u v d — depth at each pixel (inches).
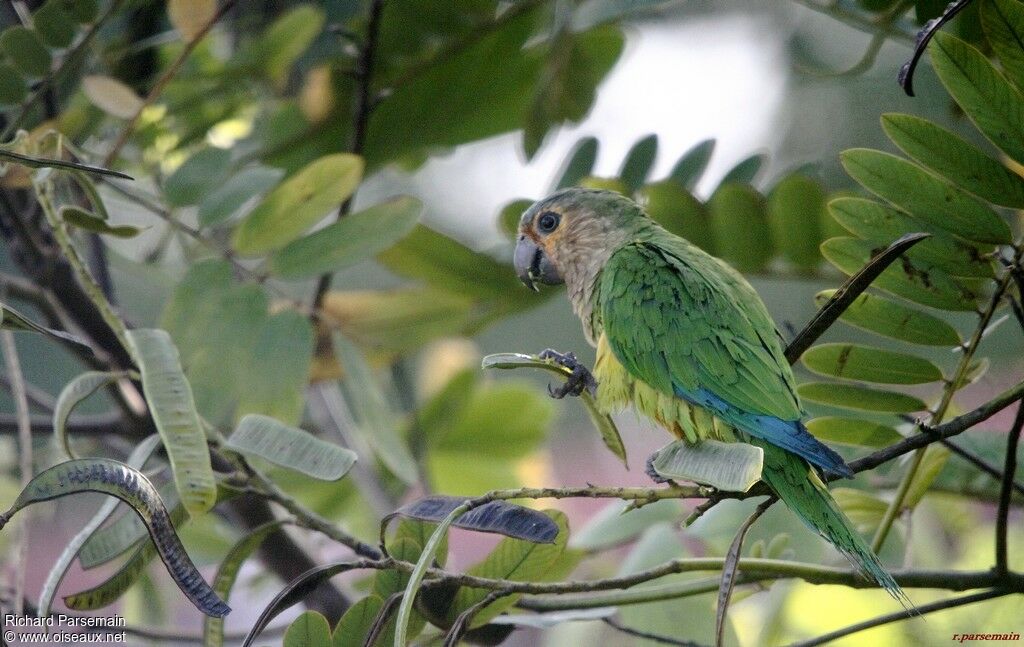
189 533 321.4
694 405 235.1
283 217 257.8
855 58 386.3
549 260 296.5
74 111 299.1
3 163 205.5
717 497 191.5
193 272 261.3
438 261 338.6
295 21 325.4
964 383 206.1
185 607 450.6
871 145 416.2
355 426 364.2
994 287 220.7
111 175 174.6
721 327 234.8
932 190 192.4
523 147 357.7
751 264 292.8
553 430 448.8
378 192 500.7
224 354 258.5
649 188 290.8
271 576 329.7
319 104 338.0
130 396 309.9
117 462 174.4
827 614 311.4
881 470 261.0
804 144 428.1
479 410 377.1
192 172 270.4
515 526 180.7
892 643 302.2
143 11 324.5
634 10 313.7
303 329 262.1
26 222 283.4
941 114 307.0
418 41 332.8
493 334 581.6
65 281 286.0
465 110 350.0
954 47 182.5
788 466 211.9
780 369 228.2
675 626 246.5
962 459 243.1
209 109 347.9
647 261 251.8
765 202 285.0
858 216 201.6
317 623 180.2
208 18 274.7
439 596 200.7
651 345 239.0
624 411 253.4
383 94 319.0
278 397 257.9
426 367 398.9
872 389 207.9
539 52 342.6
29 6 303.3
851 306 205.0
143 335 199.9
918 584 198.4
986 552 310.0
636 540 292.7
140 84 327.6
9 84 252.7
